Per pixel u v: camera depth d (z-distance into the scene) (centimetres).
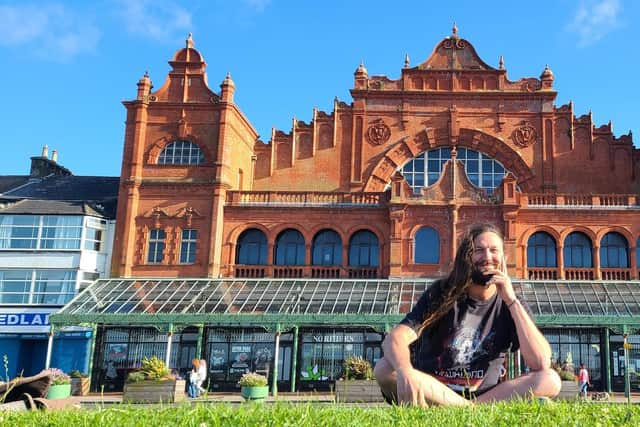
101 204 4344
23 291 3978
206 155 4072
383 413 597
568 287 3562
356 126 4347
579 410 619
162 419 593
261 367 3656
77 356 3806
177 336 3731
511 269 3694
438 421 537
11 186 4916
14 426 589
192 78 4225
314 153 4350
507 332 639
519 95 4269
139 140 4112
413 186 4238
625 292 3469
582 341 3509
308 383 3538
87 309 3388
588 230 3809
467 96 4303
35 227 4069
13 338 3906
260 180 4362
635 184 4122
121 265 3928
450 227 3788
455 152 3916
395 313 3225
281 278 3838
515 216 3762
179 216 3981
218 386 3544
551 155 4194
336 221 3950
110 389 3562
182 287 3722
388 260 3831
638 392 3353
